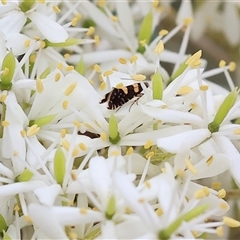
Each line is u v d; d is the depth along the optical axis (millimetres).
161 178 186
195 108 203
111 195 181
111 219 183
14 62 197
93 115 198
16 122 194
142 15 242
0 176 194
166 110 194
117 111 198
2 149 193
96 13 229
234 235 222
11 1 208
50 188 185
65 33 206
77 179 185
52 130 199
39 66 209
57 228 178
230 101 197
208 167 193
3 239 188
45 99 198
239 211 218
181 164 191
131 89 197
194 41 253
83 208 183
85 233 189
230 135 198
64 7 232
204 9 251
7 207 192
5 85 198
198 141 194
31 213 177
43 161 192
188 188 193
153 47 228
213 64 253
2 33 202
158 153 198
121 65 222
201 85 199
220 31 253
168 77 221
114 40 232
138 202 178
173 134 196
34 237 187
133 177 185
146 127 199
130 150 192
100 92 208
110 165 189
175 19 255
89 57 224
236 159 196
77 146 194
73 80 199
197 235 190
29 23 211
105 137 197
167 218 180
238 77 249
